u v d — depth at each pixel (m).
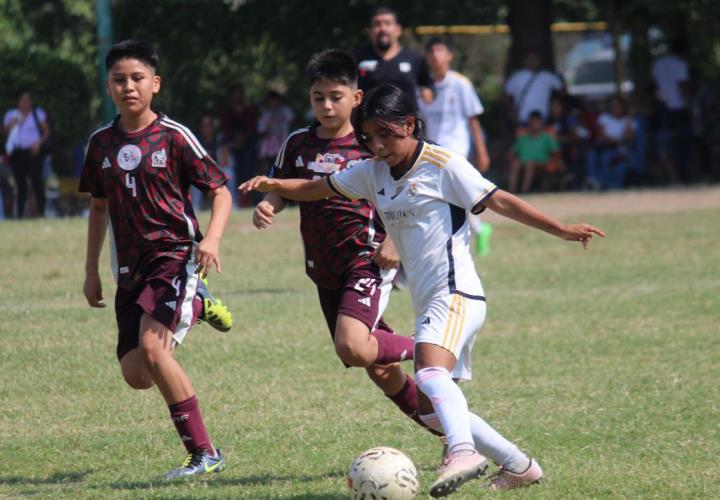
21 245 48.69
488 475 18.19
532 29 82.12
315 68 19.97
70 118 78.06
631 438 20.36
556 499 16.64
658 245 48.00
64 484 17.98
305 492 17.14
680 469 18.27
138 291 18.70
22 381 25.41
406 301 36.09
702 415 21.88
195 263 18.77
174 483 17.86
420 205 17.08
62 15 81.12
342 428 21.38
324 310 20.61
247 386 24.80
